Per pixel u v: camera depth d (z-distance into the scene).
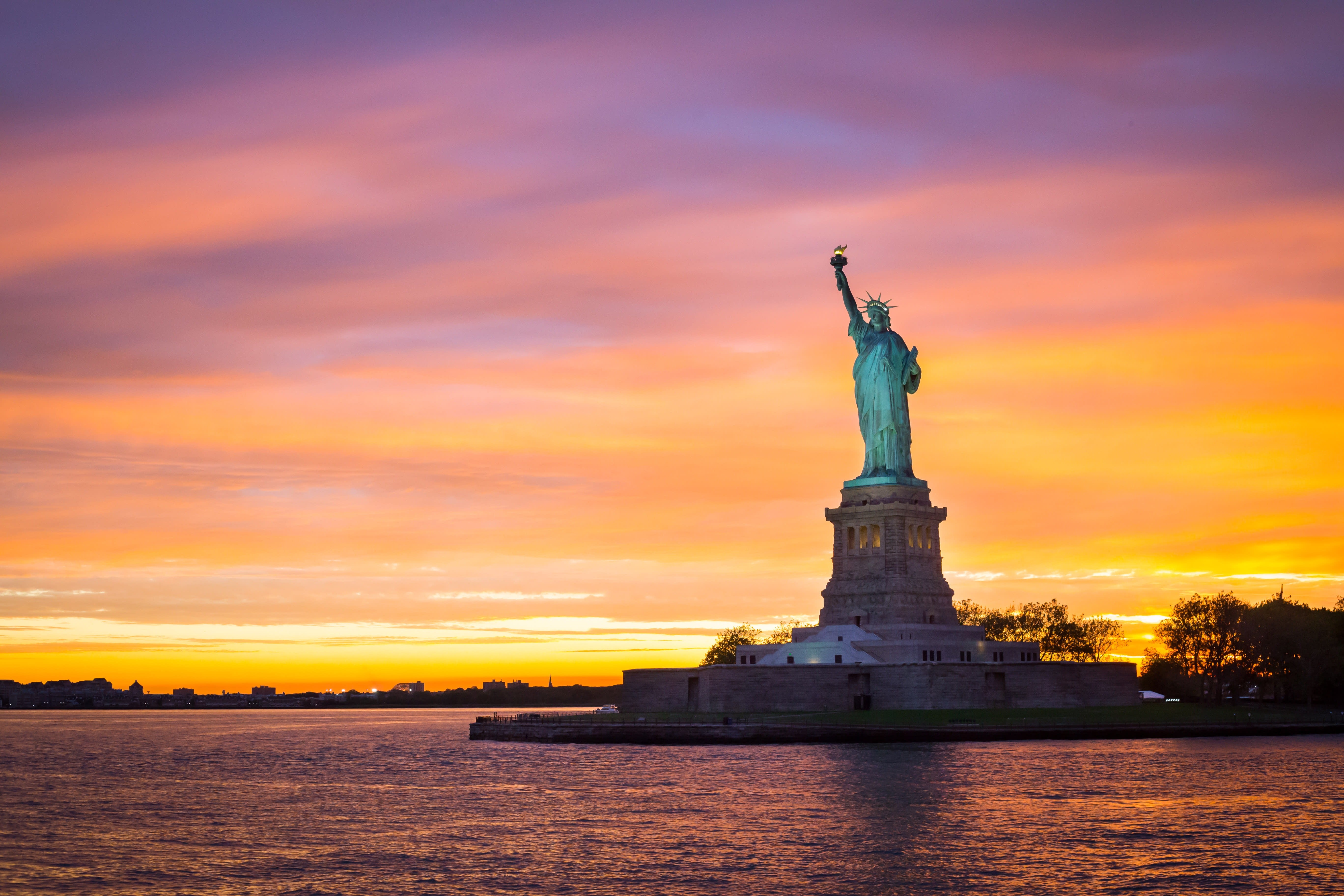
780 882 112.31
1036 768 181.88
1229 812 143.50
